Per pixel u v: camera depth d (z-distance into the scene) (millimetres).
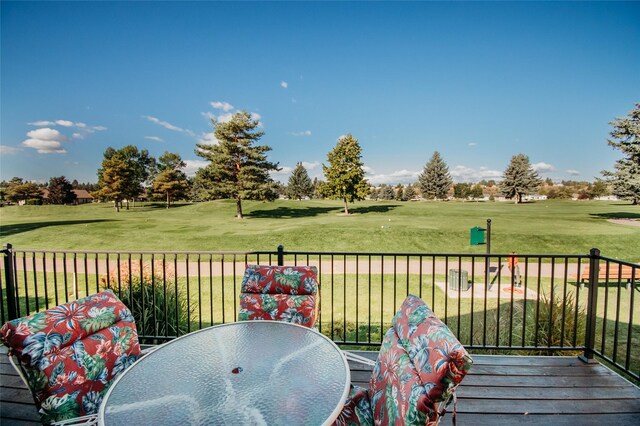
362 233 16766
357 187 29562
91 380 1515
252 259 11625
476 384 2473
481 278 9273
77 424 1371
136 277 4363
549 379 2545
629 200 23422
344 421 1546
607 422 2059
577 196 60500
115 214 33344
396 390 1252
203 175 29266
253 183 28156
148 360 1618
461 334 5008
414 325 1360
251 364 1556
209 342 1815
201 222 24078
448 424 2031
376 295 7566
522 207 38406
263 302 2352
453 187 65750
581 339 3824
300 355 1643
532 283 8711
